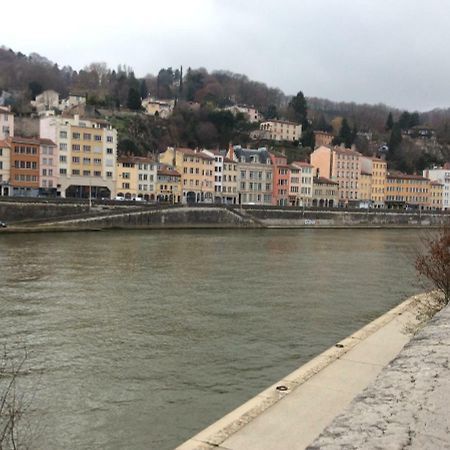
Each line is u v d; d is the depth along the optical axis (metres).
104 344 22.59
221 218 106.19
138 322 26.39
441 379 4.61
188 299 32.22
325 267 49.12
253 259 53.84
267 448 9.41
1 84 193.38
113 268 44.34
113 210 90.69
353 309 30.50
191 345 22.62
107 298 31.97
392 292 36.47
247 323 26.61
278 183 143.38
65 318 26.91
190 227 100.75
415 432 3.60
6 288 34.38
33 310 28.47
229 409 16.16
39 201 85.88
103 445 13.99
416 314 22.06
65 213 88.50
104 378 18.62
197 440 9.72
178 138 173.38
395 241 85.56
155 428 14.95
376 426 3.71
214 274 42.50
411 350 5.64
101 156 115.31
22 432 14.28
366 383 13.19
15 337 23.39
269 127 193.25
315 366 14.64
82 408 16.16
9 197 82.69
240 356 21.22
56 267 44.00
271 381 18.52
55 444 13.93
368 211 131.50
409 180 174.88
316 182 151.12
